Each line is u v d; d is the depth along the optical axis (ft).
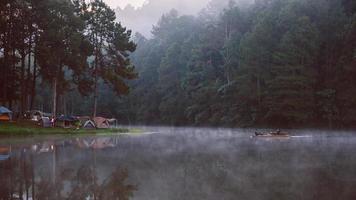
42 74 229.86
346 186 50.80
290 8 287.89
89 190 49.96
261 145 128.98
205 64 368.68
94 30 253.65
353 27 255.70
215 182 54.54
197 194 46.80
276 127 290.97
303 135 209.36
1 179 58.59
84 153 99.09
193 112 362.33
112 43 258.16
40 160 83.61
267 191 47.93
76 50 223.92
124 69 258.78
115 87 259.19
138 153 98.22
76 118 237.66
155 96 432.25
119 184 53.93
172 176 60.39
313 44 268.41
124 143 138.31
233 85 316.60
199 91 354.74
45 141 151.23
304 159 83.46
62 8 221.25
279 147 119.75
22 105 220.02
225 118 321.73
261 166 71.15
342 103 258.98
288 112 269.03
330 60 271.08
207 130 284.41
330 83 265.95
